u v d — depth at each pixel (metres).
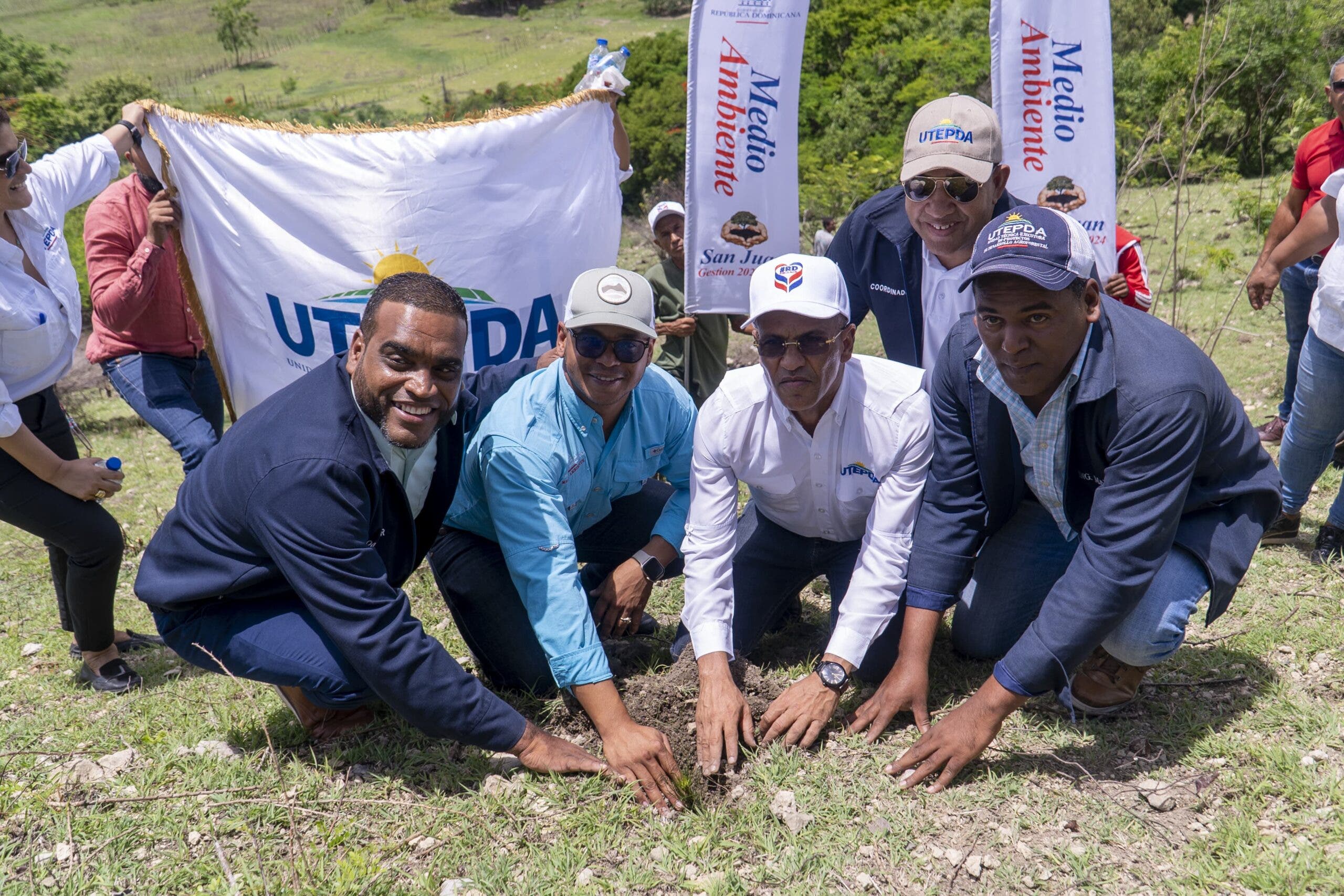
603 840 2.94
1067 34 4.48
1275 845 2.74
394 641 2.96
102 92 48.56
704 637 3.36
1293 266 5.26
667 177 37.06
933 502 3.35
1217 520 3.19
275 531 2.91
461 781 3.20
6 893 2.79
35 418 3.83
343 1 137.62
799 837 2.92
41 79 52.78
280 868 2.83
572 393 3.38
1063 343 2.84
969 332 3.19
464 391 3.46
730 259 4.80
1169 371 2.85
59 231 3.87
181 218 4.46
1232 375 7.04
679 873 2.82
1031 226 2.77
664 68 40.62
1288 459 4.28
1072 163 4.58
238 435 3.07
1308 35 10.62
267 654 3.15
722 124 4.66
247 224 4.40
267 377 4.57
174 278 4.82
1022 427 3.14
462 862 2.88
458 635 4.20
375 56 105.12
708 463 3.44
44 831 3.02
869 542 3.40
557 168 4.72
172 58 113.31
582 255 4.84
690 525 3.49
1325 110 10.80
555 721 3.50
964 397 3.21
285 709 3.63
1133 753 3.18
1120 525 2.88
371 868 2.77
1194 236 10.77
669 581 4.64
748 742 3.27
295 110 74.69
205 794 3.01
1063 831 2.88
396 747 3.37
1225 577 3.12
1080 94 4.52
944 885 2.73
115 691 3.92
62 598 4.15
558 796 3.09
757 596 3.88
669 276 5.84
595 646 3.22
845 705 3.55
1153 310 8.66
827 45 43.34
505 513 3.31
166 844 2.97
